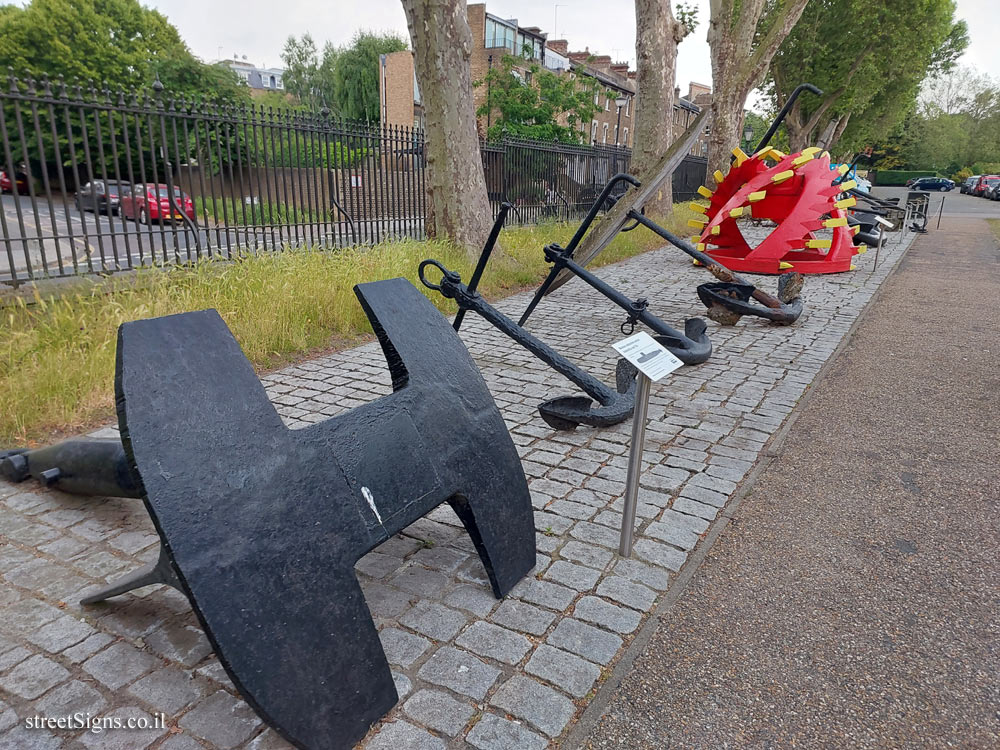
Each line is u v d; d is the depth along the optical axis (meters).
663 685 2.23
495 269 9.70
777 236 8.74
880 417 4.77
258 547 1.80
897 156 80.44
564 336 7.04
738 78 19.95
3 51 32.69
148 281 6.44
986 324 7.73
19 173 16.08
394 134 11.20
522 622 2.49
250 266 7.11
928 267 12.31
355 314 6.96
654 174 6.82
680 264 12.25
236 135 8.41
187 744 1.94
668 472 3.81
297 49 65.94
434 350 2.66
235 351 2.02
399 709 2.07
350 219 10.32
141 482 1.67
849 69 31.02
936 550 3.08
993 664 2.36
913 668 2.34
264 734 1.98
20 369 4.67
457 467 2.47
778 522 3.31
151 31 37.00
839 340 6.89
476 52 35.41
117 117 12.95
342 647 1.92
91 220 13.74
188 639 2.38
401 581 2.73
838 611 2.64
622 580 2.78
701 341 6.08
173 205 7.45
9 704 2.07
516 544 2.69
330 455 2.07
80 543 2.97
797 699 2.19
